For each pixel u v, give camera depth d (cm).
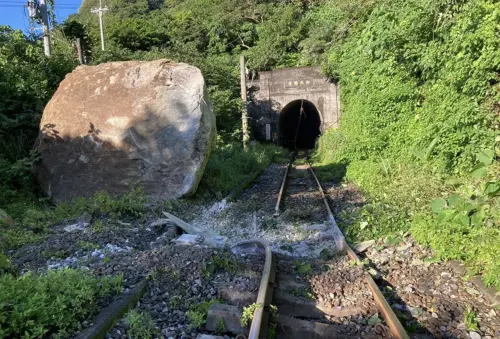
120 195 921
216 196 1057
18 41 1320
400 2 1108
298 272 536
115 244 609
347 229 705
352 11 2059
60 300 347
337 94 2816
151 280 460
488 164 713
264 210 909
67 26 2227
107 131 947
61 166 955
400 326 360
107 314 365
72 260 532
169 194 925
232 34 3944
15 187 934
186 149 927
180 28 4009
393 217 704
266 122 2964
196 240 641
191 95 944
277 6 3981
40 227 690
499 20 697
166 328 378
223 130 2297
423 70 1060
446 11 884
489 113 748
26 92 1103
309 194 1133
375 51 1221
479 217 572
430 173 881
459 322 411
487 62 706
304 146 3891
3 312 315
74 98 996
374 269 536
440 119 884
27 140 1048
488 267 487
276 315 404
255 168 1728
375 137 1248
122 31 3584
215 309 398
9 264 478
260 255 592
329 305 447
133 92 962
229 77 2662
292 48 3519
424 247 597
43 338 322
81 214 768
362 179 1155
